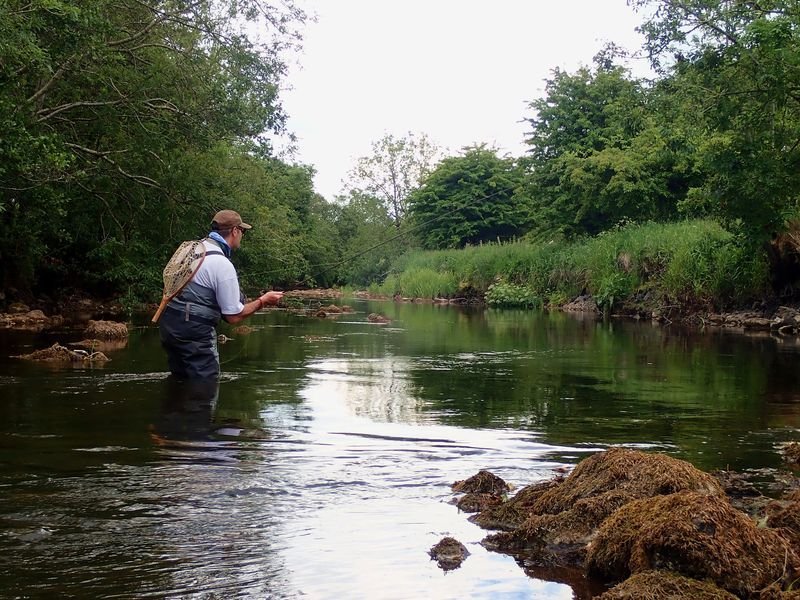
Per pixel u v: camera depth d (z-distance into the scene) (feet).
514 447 16.34
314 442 16.28
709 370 29.27
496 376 27.27
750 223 50.78
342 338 42.29
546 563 10.24
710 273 60.23
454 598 9.01
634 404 21.65
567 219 99.66
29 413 18.54
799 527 10.80
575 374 27.96
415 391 23.61
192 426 17.47
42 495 12.28
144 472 13.64
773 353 35.83
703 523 9.45
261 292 80.59
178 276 23.98
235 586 9.09
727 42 49.47
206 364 24.43
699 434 17.71
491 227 147.02
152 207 59.11
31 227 54.24
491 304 89.25
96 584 9.02
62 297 65.16
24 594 8.71
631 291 68.85
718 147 50.88
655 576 8.98
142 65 52.60
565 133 111.34
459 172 146.61
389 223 187.11
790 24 45.32
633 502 10.53
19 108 39.88
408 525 11.43
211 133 54.75
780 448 16.35
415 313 71.15
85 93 51.03
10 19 34.45
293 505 12.10
